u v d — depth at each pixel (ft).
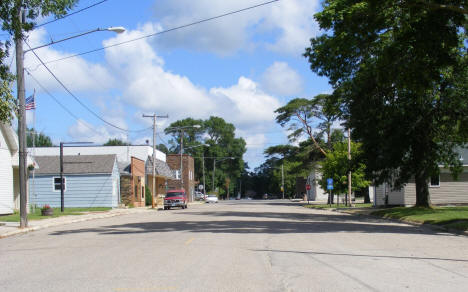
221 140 374.02
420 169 99.55
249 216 97.35
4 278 29.53
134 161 164.04
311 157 200.95
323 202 227.81
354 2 60.18
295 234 55.47
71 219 88.79
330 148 191.83
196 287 25.71
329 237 52.01
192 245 44.21
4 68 49.62
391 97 88.99
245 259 35.55
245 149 380.17
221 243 45.83
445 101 88.02
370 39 62.44
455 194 131.54
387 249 41.63
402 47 60.49
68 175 143.23
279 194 453.58
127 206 156.66
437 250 41.14
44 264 34.91
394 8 57.31
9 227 70.28
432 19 57.47
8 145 98.73
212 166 365.81
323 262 34.24
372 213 103.50
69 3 50.65
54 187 143.54
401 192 130.62
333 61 74.33
